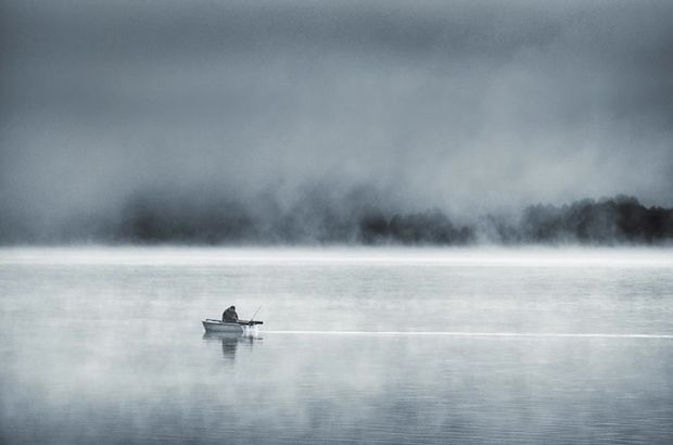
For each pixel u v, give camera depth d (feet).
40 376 432.66
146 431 328.90
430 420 342.44
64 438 320.29
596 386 405.80
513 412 354.13
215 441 316.40
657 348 529.04
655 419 340.80
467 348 529.86
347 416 349.41
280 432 326.85
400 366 460.96
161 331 615.16
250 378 426.92
